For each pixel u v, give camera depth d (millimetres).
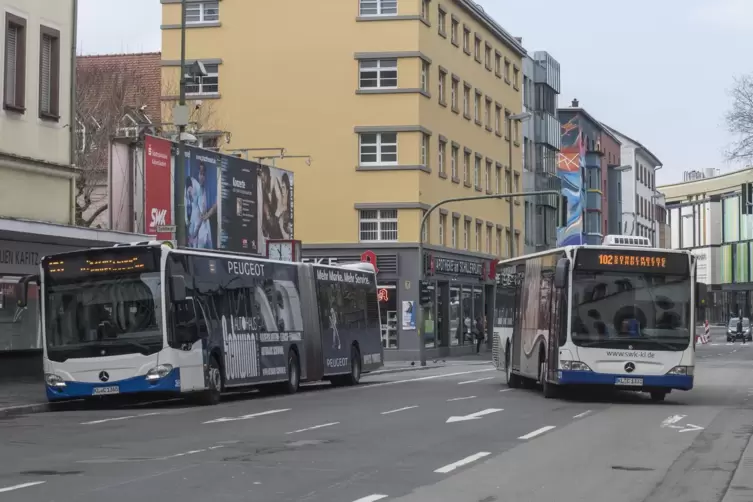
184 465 13992
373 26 59219
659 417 22703
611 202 120500
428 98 61125
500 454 15734
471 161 70625
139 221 40000
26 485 12172
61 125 34594
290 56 59688
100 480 12594
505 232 79188
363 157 59531
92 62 59906
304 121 59469
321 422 20719
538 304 29688
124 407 26047
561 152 96875
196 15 60469
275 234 50531
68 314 25266
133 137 40156
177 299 25062
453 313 66312
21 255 32469
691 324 26547
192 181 43125
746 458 15617
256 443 16766
